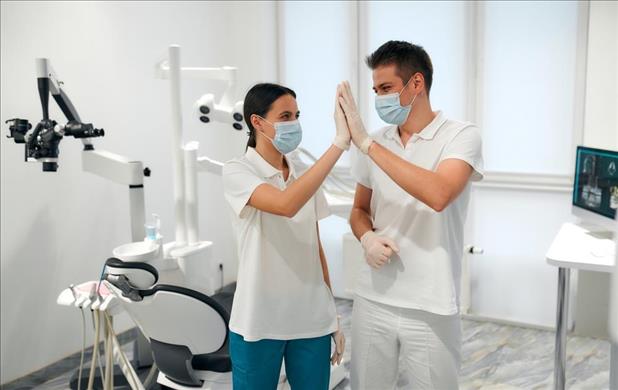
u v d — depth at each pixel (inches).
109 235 143.1
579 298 142.7
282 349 70.6
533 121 150.3
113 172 114.0
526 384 119.3
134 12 146.6
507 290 156.1
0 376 121.1
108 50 140.4
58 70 128.6
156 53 153.6
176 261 113.7
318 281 71.4
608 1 133.0
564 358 98.5
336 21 171.2
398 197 69.8
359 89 171.0
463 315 157.2
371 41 167.6
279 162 71.4
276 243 68.6
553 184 149.1
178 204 118.8
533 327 149.9
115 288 89.0
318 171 63.9
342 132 65.7
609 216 106.2
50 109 127.3
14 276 122.5
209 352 90.2
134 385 99.9
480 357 132.9
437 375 70.1
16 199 121.9
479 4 151.9
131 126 147.9
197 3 165.2
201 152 171.9
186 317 86.7
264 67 175.6
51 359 131.3
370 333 73.5
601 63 135.0
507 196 153.9
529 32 148.3
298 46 177.8
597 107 136.5
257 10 172.2
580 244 101.3
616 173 103.8
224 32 176.1
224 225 183.0
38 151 101.6
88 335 139.9
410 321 69.9
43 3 124.8
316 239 71.5
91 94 136.6
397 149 70.8
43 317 128.9
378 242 69.2
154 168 155.9
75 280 135.3
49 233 128.9
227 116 114.7
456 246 70.4
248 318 67.6
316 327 70.4
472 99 155.8
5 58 118.1
